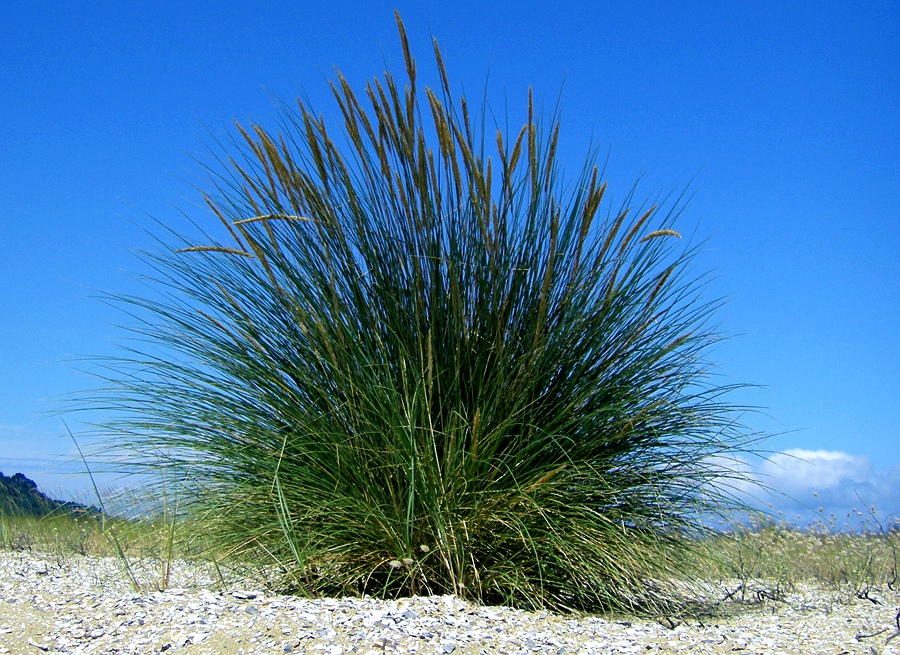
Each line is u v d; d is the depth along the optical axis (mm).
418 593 1902
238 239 2096
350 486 1950
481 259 2029
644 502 2045
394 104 1991
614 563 1938
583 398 2002
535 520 1920
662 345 2102
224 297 2096
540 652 1522
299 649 1480
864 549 3014
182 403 2088
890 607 2199
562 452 1997
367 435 1951
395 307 2006
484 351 2018
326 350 1991
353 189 2021
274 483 1946
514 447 1979
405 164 2023
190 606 1704
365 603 1729
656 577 2014
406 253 2035
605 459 2020
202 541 2059
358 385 1964
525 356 1956
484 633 1587
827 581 2604
